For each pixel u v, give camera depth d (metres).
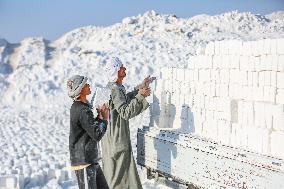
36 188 7.14
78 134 4.22
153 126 6.74
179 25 29.23
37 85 21.11
